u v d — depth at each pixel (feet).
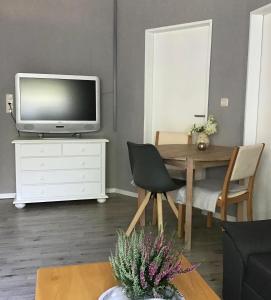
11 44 14.02
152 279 4.43
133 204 14.03
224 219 9.62
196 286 5.14
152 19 13.83
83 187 13.83
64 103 13.91
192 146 11.98
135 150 9.98
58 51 14.53
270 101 10.94
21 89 13.34
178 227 10.75
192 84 13.48
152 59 14.42
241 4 11.27
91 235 10.74
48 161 13.26
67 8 14.40
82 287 5.06
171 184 9.89
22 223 11.73
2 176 14.55
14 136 14.42
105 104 15.26
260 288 5.68
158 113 14.65
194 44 13.23
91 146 13.69
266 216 11.25
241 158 9.32
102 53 14.97
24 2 13.94
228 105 11.96
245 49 11.32
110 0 14.73
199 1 12.40
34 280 8.01
